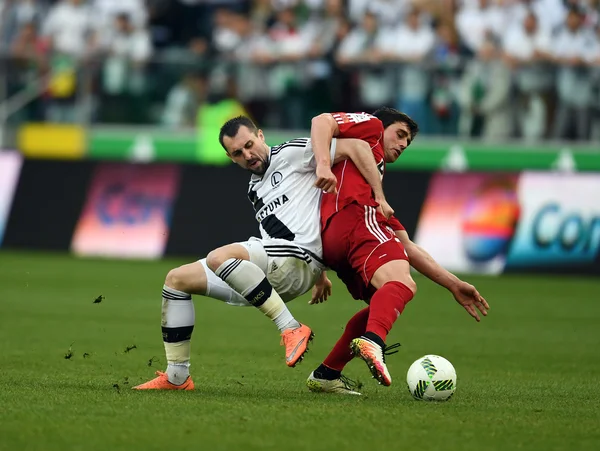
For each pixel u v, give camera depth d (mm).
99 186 61344
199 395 19406
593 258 57094
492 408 18531
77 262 56469
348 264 20219
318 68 63219
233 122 20406
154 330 32969
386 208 19672
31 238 61250
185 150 64812
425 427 15984
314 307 42781
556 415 17828
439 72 62344
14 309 38062
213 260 19312
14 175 62281
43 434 14789
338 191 20125
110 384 21109
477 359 28109
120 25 66688
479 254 57781
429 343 31719
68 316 36312
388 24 63594
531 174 58250
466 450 14336
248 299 19297
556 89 62438
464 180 58719
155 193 60781
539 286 51938
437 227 58312
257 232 58906
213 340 31188
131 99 65000
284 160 20312
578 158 62469
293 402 18547
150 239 60094
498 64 62250
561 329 36094
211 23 66750
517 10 63312
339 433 15289
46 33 65812
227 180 60156
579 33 63219
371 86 62656
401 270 19453
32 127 65125
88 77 65000
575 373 25484
